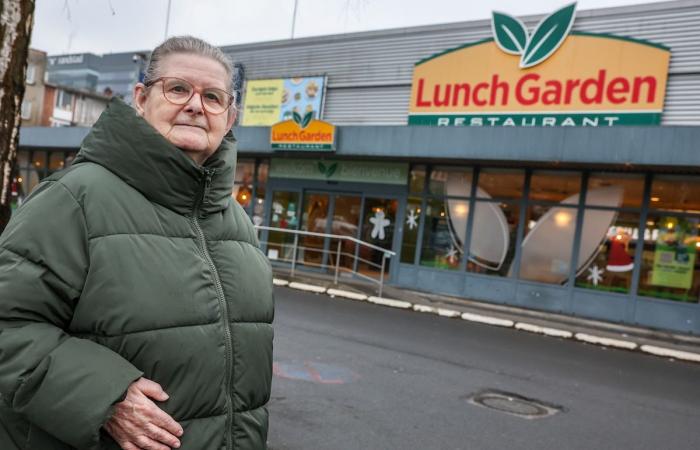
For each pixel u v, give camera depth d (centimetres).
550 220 1255
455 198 1362
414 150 1298
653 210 1159
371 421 466
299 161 1594
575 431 485
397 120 1502
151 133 139
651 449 460
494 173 1321
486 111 1359
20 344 119
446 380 610
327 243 1536
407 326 913
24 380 117
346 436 430
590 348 891
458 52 1401
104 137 141
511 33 1327
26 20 288
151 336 129
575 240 1223
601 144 1091
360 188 1487
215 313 141
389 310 1074
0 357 119
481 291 1306
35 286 122
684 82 1170
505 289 1282
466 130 1233
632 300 1160
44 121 3559
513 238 1290
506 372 668
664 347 909
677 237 1138
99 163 140
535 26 1313
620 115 1212
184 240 143
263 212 1655
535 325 1006
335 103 1605
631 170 1169
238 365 144
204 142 150
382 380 589
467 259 1334
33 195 135
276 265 1611
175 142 147
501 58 1342
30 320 122
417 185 1412
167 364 129
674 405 596
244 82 1756
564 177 1248
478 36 1387
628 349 906
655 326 1135
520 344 857
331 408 489
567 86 1266
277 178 1631
